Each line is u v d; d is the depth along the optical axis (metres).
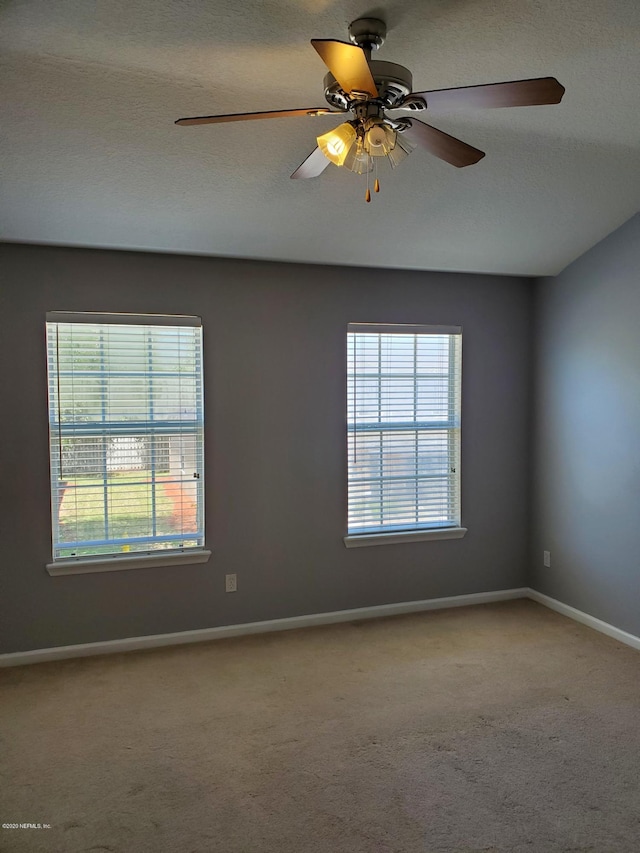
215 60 1.97
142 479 3.54
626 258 3.51
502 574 4.36
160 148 2.47
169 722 2.78
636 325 3.47
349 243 3.44
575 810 2.20
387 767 2.44
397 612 4.09
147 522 3.56
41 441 3.34
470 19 1.83
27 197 2.74
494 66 2.08
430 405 4.12
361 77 1.53
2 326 3.25
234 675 3.22
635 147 2.69
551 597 4.21
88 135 2.35
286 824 2.13
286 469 3.80
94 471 3.45
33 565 3.37
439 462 4.18
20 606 3.36
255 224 3.15
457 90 1.60
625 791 2.29
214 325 3.61
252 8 1.75
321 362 3.83
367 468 3.99
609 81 2.18
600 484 3.76
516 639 3.67
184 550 3.63
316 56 1.97
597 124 2.49
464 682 3.14
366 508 4.00
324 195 2.94
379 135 1.70
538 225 3.40
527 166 2.82
